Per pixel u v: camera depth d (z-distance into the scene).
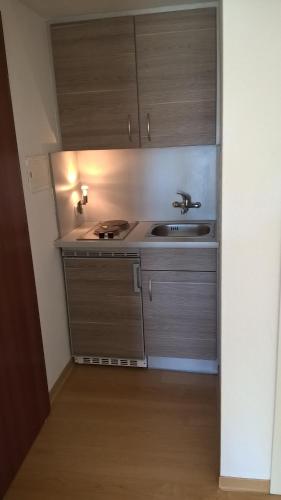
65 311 2.96
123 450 2.27
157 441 2.32
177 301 2.77
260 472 1.95
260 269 1.69
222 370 1.83
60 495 2.02
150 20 2.55
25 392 2.29
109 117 2.76
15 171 2.18
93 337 2.98
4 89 2.07
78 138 2.84
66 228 2.96
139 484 2.05
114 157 3.17
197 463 2.16
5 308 2.09
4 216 2.07
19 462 2.20
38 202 2.53
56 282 2.80
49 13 2.54
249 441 1.91
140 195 3.22
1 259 2.05
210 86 2.60
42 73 2.59
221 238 1.68
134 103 2.71
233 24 1.45
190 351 2.86
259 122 1.53
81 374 2.98
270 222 1.63
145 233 2.91
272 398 1.83
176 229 3.15
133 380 2.88
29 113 2.42
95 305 2.90
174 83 2.63
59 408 2.63
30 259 2.37
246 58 1.47
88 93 2.74
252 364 1.80
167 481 2.06
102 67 2.68
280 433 1.86
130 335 2.92
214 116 2.65
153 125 2.72
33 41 2.48
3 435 2.05
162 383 2.83
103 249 2.75
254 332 1.76
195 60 2.57
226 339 1.79
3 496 2.03
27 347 2.32
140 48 2.60
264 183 1.59
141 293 2.81
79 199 3.23
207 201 3.14
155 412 2.55
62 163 2.87
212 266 2.66
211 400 2.64
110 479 2.09
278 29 1.44
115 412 2.57
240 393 1.84
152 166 3.14
